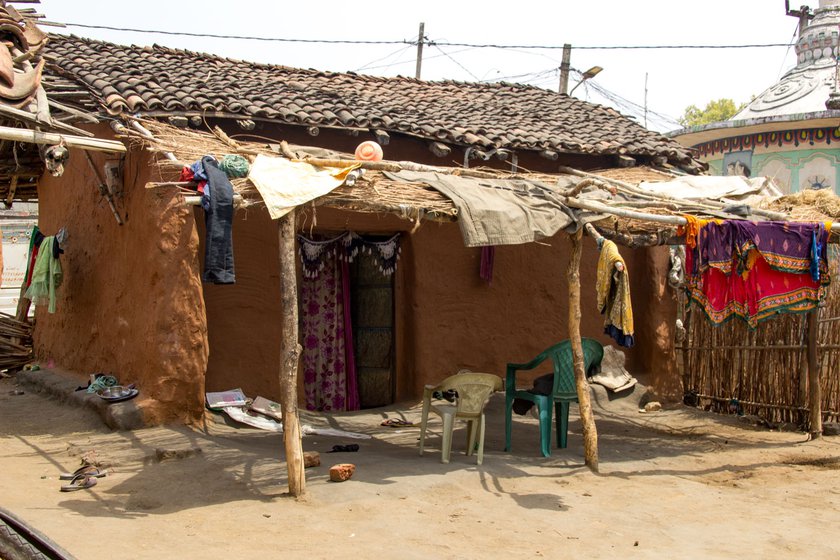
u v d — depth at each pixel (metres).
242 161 6.90
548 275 11.82
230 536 5.40
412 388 11.05
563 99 15.60
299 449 6.41
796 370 10.07
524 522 6.02
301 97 11.52
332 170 7.18
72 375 10.61
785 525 6.13
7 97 7.09
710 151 19.05
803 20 19.34
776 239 8.38
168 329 8.39
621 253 12.03
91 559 4.79
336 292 10.99
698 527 6.05
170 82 10.55
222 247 6.46
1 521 3.27
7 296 19.11
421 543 5.44
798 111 17.77
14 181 12.98
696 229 8.32
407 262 11.17
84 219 10.66
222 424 8.90
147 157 8.61
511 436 9.35
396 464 7.45
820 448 9.02
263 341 10.09
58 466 7.11
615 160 12.68
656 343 11.68
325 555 5.11
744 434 9.88
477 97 14.68
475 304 11.38
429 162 11.74
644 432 9.95
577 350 7.95
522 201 7.84
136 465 7.14
